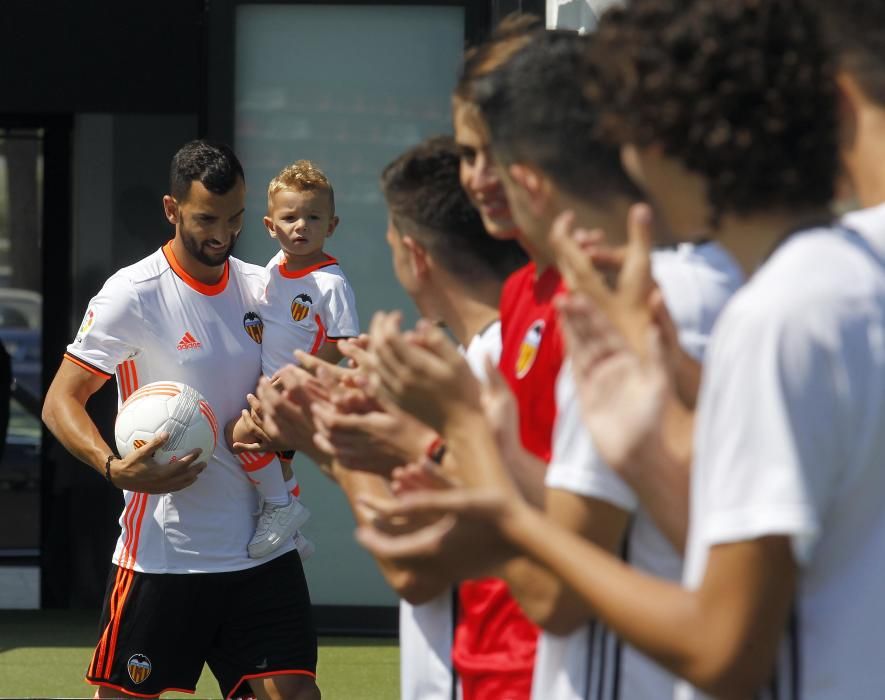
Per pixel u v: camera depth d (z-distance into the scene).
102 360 14.10
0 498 27.70
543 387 6.70
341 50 23.08
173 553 14.17
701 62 4.54
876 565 4.62
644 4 4.75
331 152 23.16
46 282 26.89
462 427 5.60
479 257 7.82
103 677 14.33
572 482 5.59
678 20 4.62
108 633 14.31
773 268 4.54
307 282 17.77
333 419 6.69
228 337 14.44
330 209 18.11
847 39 5.81
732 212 4.71
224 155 14.16
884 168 5.96
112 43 25.31
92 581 26.53
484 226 7.73
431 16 22.98
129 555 14.28
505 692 7.21
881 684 4.65
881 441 4.47
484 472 5.47
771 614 4.36
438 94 23.08
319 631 23.47
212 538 14.23
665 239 6.05
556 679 6.15
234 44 22.95
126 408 13.66
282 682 14.44
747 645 4.38
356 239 23.20
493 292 7.87
